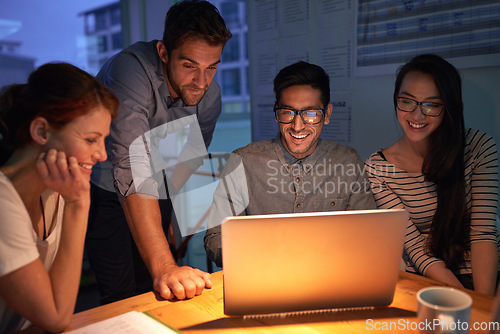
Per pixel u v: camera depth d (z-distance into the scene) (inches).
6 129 37.1
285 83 60.5
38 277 36.0
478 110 76.6
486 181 63.9
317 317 38.8
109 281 78.5
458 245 64.3
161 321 37.8
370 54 89.4
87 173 40.5
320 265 37.0
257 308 38.0
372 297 39.2
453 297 33.3
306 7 100.6
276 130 112.6
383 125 89.7
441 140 62.8
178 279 44.2
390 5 84.7
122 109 59.3
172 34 58.9
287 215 35.9
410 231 65.8
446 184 63.7
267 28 111.5
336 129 99.7
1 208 35.6
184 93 63.3
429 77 60.8
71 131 36.7
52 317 36.2
